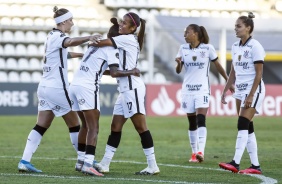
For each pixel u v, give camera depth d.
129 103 29.64
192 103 38.50
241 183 27.52
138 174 30.30
